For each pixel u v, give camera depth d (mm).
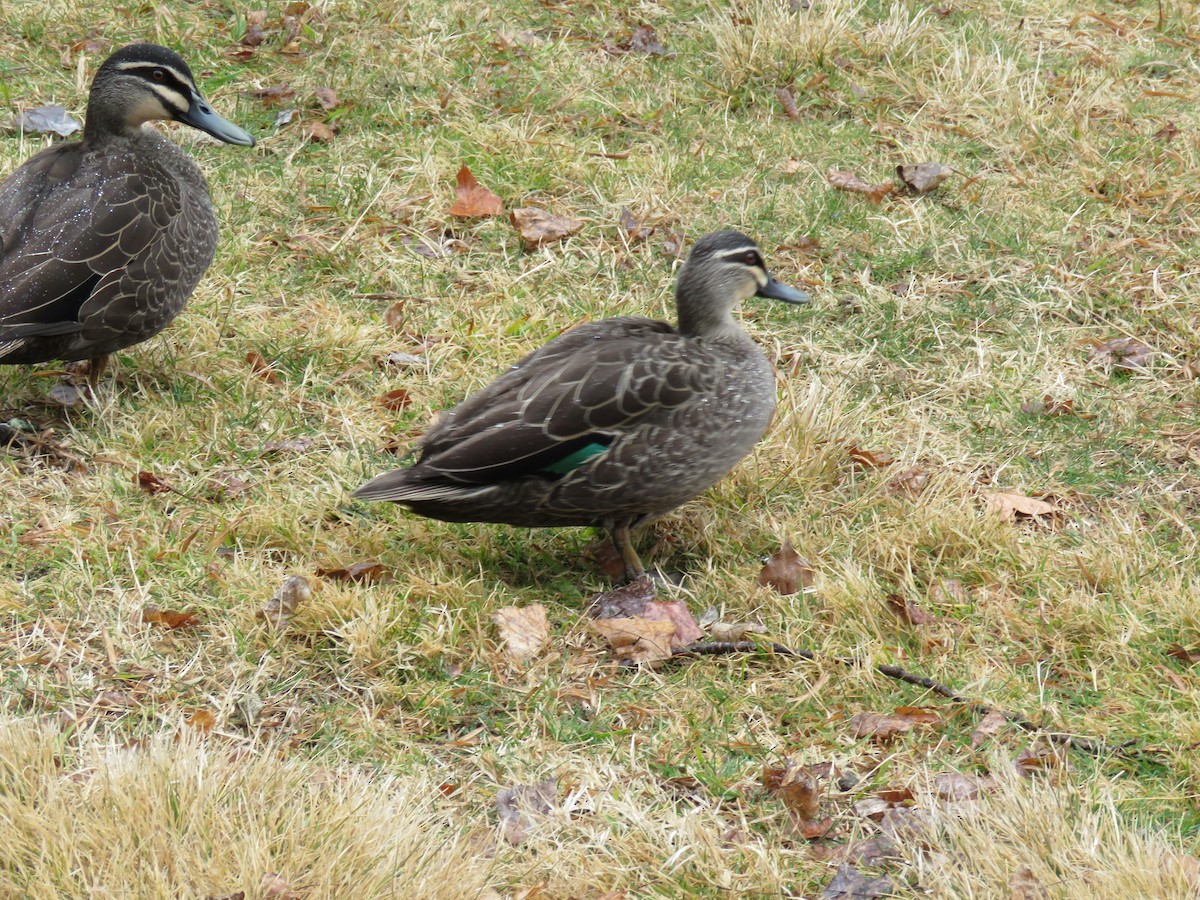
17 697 5805
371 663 6148
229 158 10141
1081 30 12773
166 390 8023
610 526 6785
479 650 6270
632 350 6586
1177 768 5734
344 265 9242
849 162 10672
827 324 9086
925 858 5309
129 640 6160
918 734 5945
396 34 11633
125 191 7504
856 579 6652
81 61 10688
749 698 6113
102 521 6871
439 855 4973
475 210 9758
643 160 10422
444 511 6559
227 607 6375
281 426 7770
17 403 7785
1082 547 7098
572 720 5984
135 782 4992
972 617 6629
